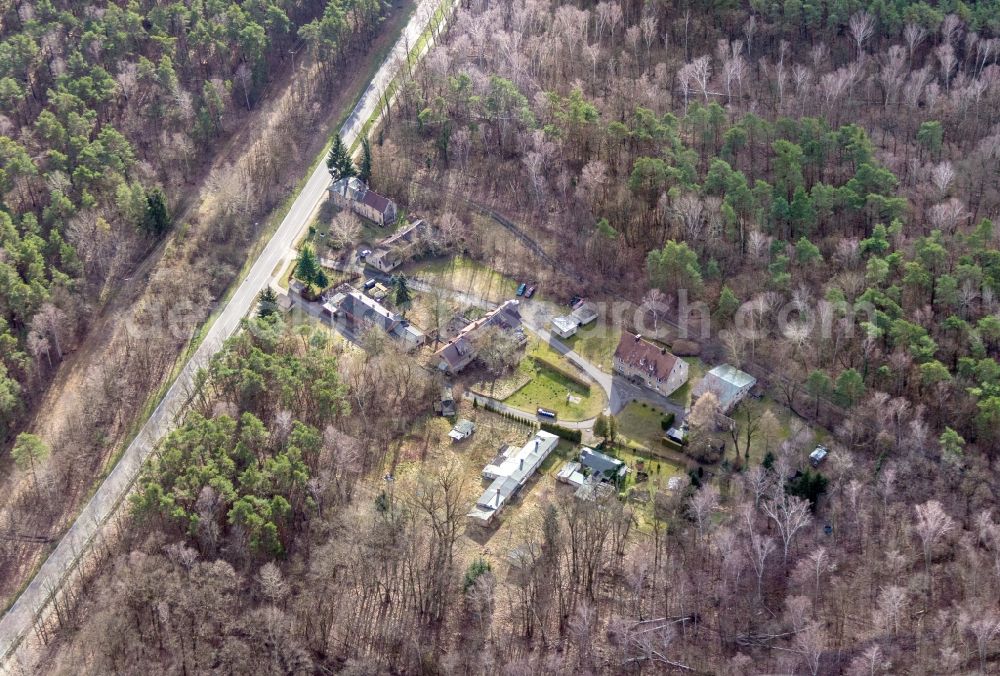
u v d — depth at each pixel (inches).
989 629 7568.9
